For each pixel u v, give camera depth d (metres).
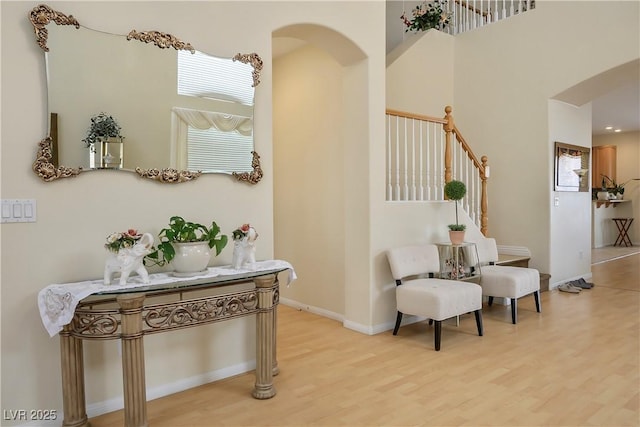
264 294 2.53
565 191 5.70
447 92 6.29
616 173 10.88
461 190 4.13
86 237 2.32
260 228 3.00
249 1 2.95
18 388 2.14
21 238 2.13
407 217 4.08
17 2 2.11
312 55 4.50
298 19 3.23
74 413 2.15
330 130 4.31
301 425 2.24
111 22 2.38
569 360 3.11
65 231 2.25
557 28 5.28
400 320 3.72
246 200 2.93
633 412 2.34
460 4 6.40
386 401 2.50
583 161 6.07
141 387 2.08
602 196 10.22
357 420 2.29
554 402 2.46
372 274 3.77
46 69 2.18
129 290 2.05
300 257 4.70
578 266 6.02
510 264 5.23
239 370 2.93
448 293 3.39
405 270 3.74
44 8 2.16
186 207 2.66
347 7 3.56
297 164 4.72
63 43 2.22
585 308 4.61
